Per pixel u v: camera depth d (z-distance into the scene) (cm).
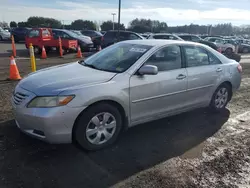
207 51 484
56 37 1645
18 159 315
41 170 295
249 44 2728
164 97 402
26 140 364
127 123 372
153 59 392
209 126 453
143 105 379
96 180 283
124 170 304
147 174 298
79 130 323
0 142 355
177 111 436
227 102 539
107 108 340
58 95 306
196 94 456
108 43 1708
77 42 1669
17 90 343
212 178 295
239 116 511
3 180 274
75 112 312
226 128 446
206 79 465
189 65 443
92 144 339
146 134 409
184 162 328
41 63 1155
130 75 361
